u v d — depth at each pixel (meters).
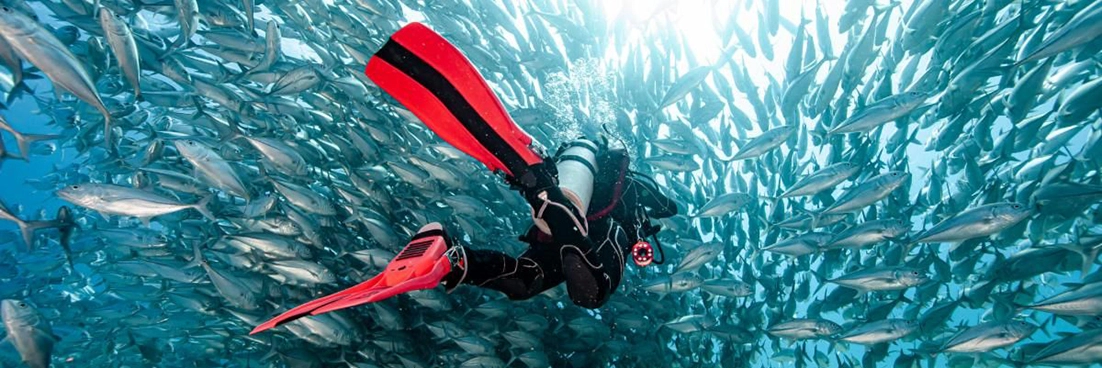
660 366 7.30
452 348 6.98
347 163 6.81
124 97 9.11
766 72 7.85
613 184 2.28
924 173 7.88
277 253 6.09
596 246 2.12
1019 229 6.09
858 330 5.77
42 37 4.07
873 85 7.24
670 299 7.46
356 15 7.50
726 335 6.76
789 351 7.47
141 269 7.21
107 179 8.57
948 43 6.46
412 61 1.81
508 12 8.55
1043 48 4.91
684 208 7.38
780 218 7.06
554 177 1.95
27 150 5.09
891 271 5.57
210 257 7.26
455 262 1.88
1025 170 6.46
